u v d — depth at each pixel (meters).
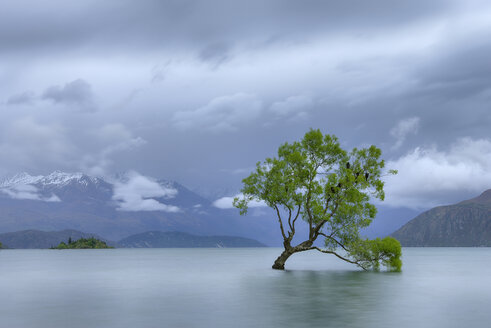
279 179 68.06
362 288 47.38
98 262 135.00
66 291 47.44
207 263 122.75
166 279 62.94
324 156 70.19
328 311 32.38
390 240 71.44
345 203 65.31
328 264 102.81
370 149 68.50
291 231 73.56
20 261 146.00
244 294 42.72
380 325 27.30
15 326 27.73
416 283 53.06
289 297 40.16
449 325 27.31
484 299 38.69
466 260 139.12
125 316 30.89
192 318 29.89
